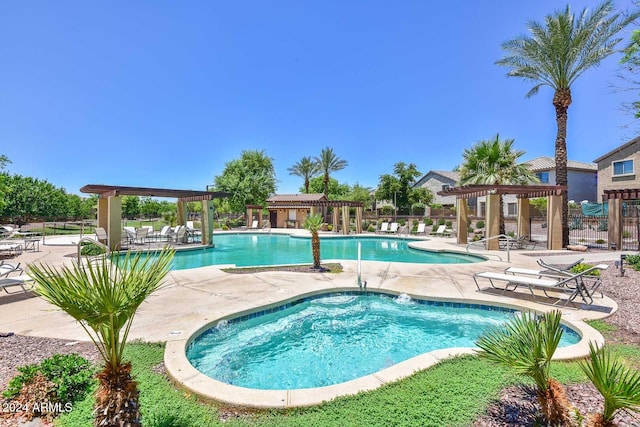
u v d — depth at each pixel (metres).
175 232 16.52
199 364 4.16
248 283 7.36
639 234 13.16
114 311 1.88
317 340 4.97
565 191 14.08
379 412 2.54
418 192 36.25
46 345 3.94
